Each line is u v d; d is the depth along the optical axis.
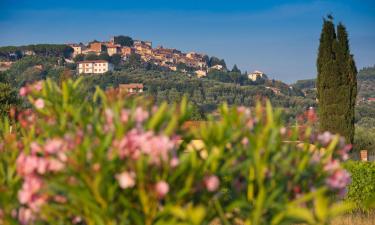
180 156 5.04
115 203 4.74
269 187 5.02
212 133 4.98
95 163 4.56
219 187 5.30
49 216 4.88
